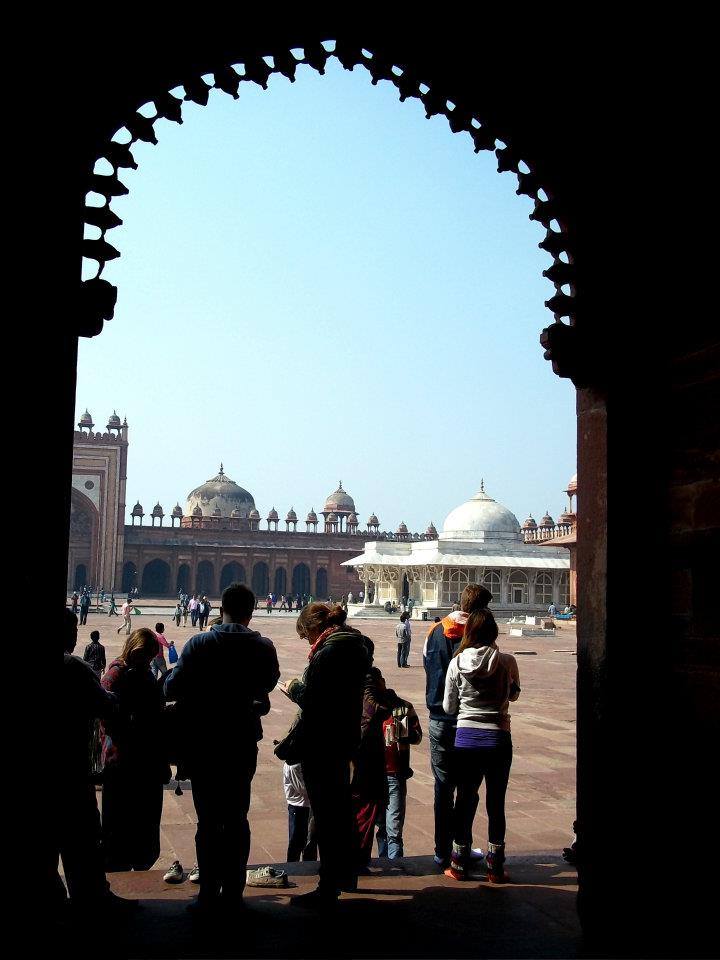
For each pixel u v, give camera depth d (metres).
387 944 3.19
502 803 3.96
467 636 3.97
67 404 2.87
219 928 3.32
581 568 3.54
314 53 3.36
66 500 2.85
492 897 3.73
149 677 4.26
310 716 3.52
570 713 10.89
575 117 3.51
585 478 3.54
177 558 58.66
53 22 2.86
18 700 2.69
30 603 2.73
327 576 61.47
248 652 3.51
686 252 3.26
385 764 4.14
